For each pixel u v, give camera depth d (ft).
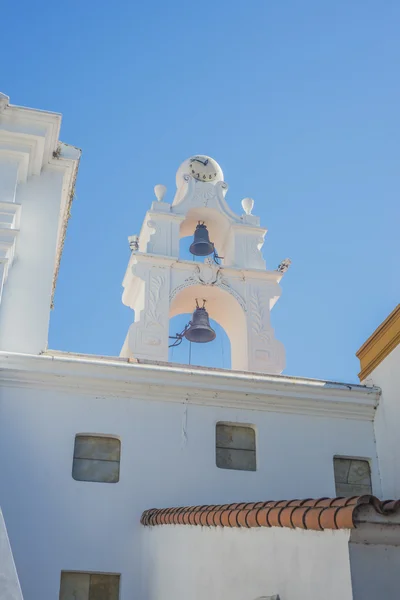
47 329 42.11
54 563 34.73
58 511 35.76
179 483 38.01
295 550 20.48
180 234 58.03
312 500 21.06
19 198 45.42
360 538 18.06
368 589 17.58
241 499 38.65
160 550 32.63
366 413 42.29
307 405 41.37
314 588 19.22
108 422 38.14
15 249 43.57
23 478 35.86
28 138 44.34
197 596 27.22
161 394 39.32
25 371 37.32
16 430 36.58
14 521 34.96
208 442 39.29
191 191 56.65
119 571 35.32
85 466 37.47
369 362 43.52
